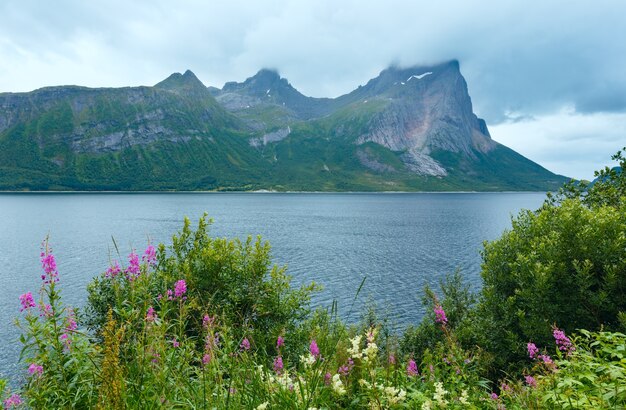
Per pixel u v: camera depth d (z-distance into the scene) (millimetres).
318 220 156750
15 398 4625
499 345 12812
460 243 101000
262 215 173875
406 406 4059
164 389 3832
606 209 13555
